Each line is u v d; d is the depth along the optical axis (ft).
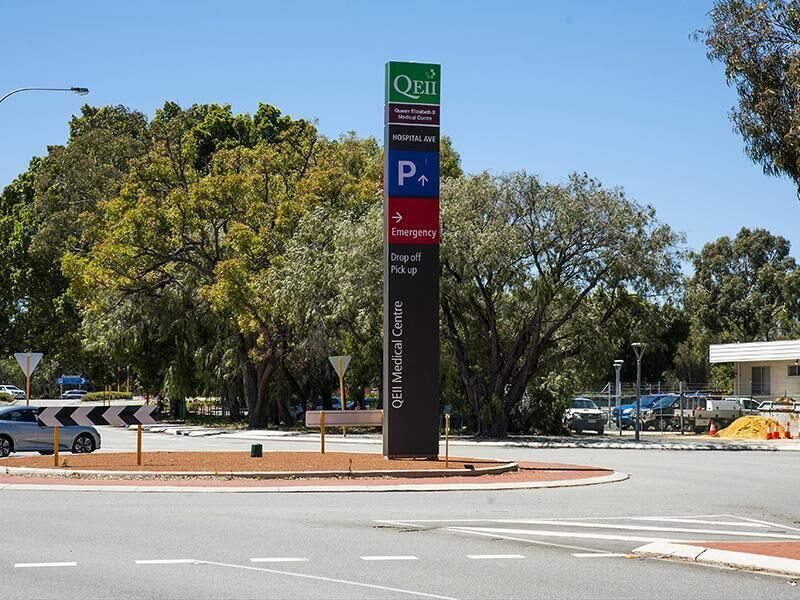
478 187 135.85
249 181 167.02
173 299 176.55
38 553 37.88
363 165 177.78
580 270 135.74
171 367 184.34
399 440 83.46
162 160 174.70
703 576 35.24
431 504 58.29
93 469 72.08
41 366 359.66
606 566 36.96
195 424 187.32
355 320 146.92
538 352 140.05
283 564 35.99
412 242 84.74
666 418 176.04
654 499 63.16
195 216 166.20
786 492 68.90
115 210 169.99
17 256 248.73
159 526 45.96
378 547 40.52
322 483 68.85
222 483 67.72
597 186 135.95
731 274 320.09
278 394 171.83
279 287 151.94
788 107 52.11
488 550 40.34
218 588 31.35
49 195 230.89
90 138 234.99
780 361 181.47
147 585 31.73
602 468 87.10
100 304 177.88
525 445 127.34
